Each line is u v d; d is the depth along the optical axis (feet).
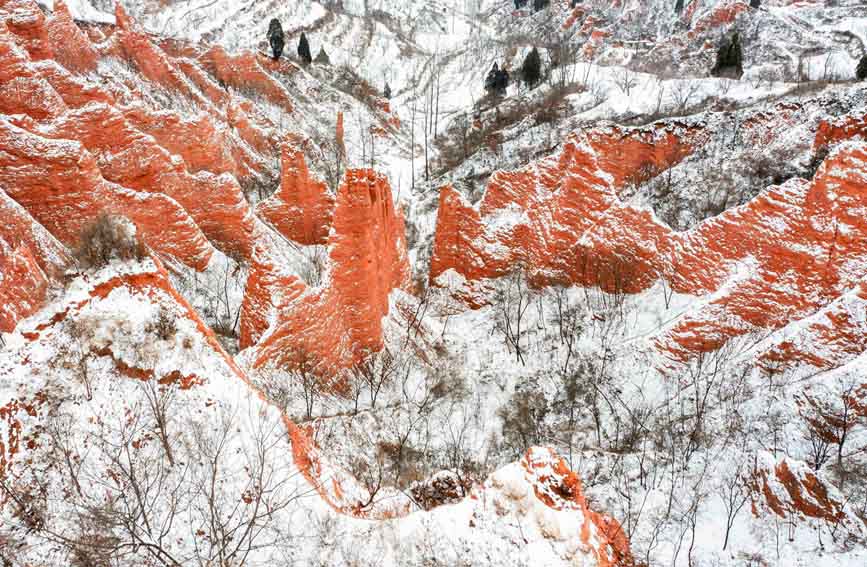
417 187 247.09
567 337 121.80
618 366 110.73
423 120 330.95
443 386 110.32
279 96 266.36
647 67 303.89
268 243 134.31
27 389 53.72
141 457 53.21
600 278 128.16
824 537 62.49
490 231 141.59
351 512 62.03
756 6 335.06
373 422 93.50
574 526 48.39
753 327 104.53
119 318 59.52
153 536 48.47
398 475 82.69
